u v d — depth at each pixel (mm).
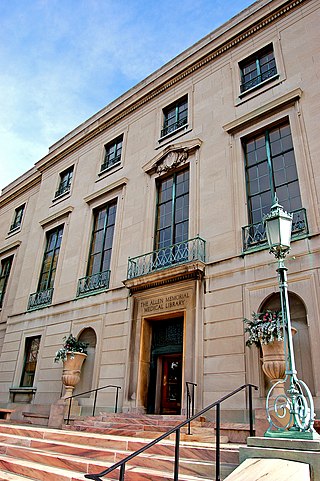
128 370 11875
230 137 12633
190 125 14227
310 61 11641
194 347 10438
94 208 16797
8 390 16188
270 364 7871
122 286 13586
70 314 15086
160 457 5996
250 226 10906
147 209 14133
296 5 12820
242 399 9141
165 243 13188
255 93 12641
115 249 14633
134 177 15453
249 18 13875
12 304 19297
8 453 7641
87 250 16078
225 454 5559
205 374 10062
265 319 8438
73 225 17359
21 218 22438
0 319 19453
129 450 6676
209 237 11703
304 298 9000
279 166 11234
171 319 12047
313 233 9461
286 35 12711
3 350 17781
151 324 12500
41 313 16594
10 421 13398
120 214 15180
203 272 11211
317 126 10539
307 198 10000
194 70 15328
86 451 6742
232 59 14094
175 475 4746
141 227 14047
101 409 12047
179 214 13273
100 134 18750
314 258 9195
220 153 12672
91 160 18453
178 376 11406
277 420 6801
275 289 9609
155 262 12898
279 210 5957
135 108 17344
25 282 18719
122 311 13109
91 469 5949
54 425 11461
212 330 10406
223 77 14055
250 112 12188
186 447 6043
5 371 16953
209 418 9477
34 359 16109
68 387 12578
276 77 12242
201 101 14359
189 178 13320
